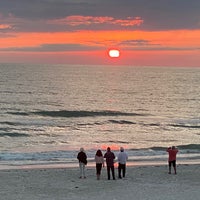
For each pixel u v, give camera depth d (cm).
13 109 7500
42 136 4822
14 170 2709
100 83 16812
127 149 3897
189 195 2034
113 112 7619
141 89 14300
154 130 5584
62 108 8019
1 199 1933
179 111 8231
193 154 3669
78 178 2419
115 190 2127
